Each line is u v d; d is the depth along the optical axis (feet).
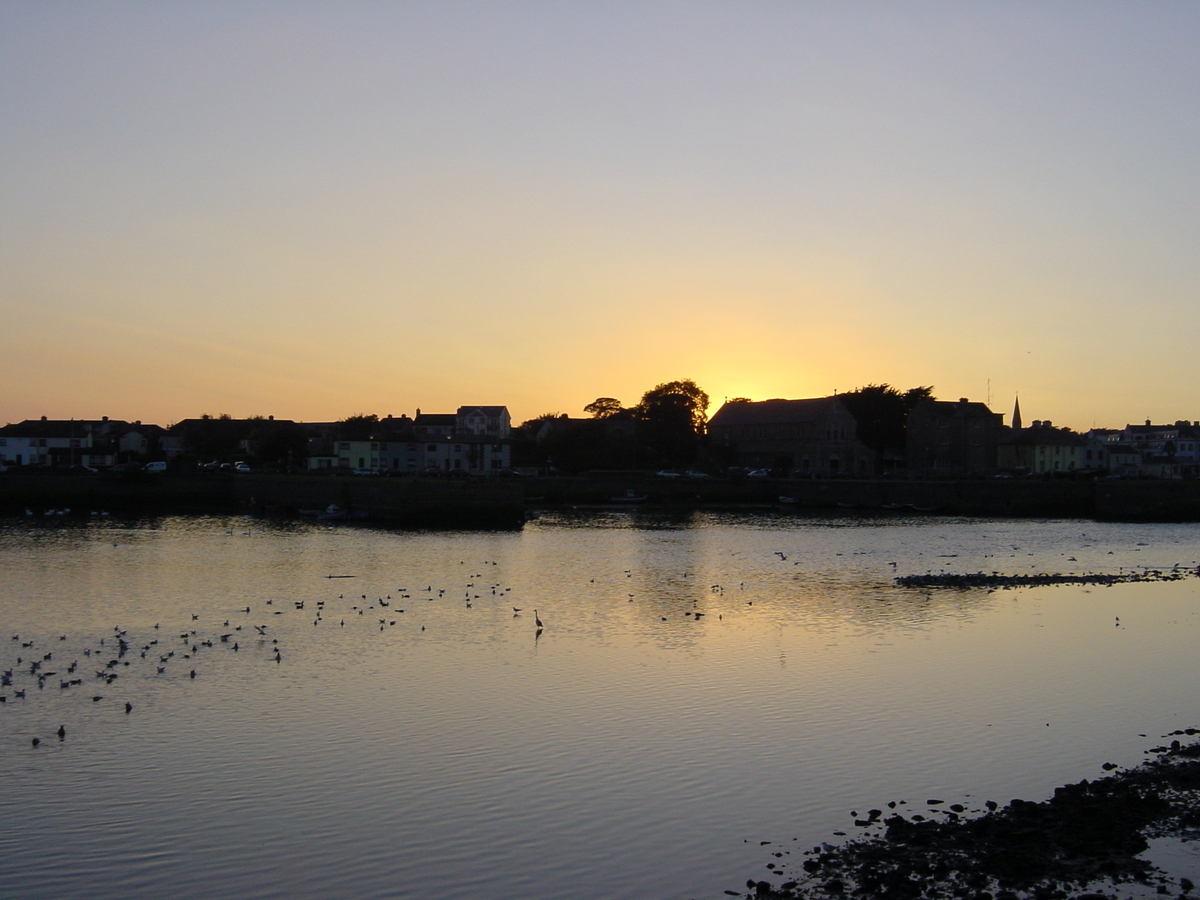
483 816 104.99
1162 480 508.94
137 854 96.73
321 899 88.99
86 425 654.12
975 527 426.10
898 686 152.76
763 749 124.67
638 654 172.76
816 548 337.11
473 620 201.05
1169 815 102.01
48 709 138.10
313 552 310.04
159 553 301.63
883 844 97.14
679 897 88.33
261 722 133.80
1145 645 181.57
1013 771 117.39
